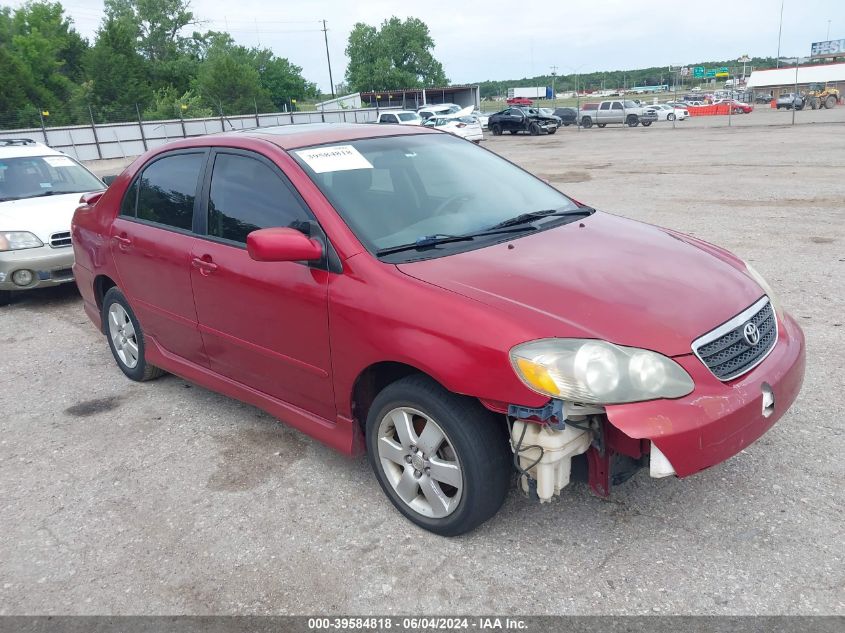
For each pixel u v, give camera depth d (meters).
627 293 2.73
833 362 4.45
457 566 2.76
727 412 2.50
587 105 45.06
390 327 2.77
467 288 2.72
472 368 2.53
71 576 2.86
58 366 5.37
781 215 9.78
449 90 63.34
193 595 2.70
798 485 3.13
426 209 3.42
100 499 3.43
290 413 3.51
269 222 3.40
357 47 93.75
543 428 2.53
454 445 2.70
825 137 23.78
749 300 2.93
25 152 8.27
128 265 4.39
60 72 74.06
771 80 59.53
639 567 2.68
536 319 2.54
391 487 3.07
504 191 3.84
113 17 81.50
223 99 62.91
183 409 4.42
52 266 6.99
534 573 2.68
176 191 4.07
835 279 6.38
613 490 3.18
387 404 2.92
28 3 74.06
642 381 2.43
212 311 3.73
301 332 3.19
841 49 88.56
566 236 3.34
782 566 2.63
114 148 41.00
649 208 11.11
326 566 2.82
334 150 3.58
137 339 4.67
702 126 37.19
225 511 3.25
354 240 3.04
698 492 3.13
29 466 3.81
